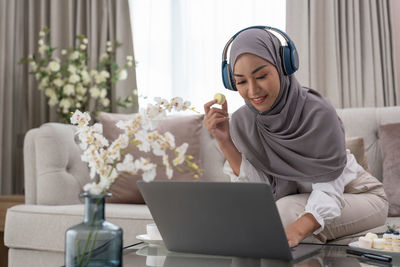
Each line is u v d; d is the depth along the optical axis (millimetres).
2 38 3307
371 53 2664
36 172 2295
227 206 963
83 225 769
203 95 3037
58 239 1992
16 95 3441
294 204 1439
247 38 1440
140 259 1021
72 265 749
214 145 2514
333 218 1387
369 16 2680
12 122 3369
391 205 1995
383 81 2666
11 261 2100
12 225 2084
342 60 2727
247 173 1676
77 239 752
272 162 1646
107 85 3285
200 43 3062
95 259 752
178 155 853
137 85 3156
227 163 1771
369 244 1125
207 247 1062
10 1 3391
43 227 2023
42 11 3396
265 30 1508
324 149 1551
